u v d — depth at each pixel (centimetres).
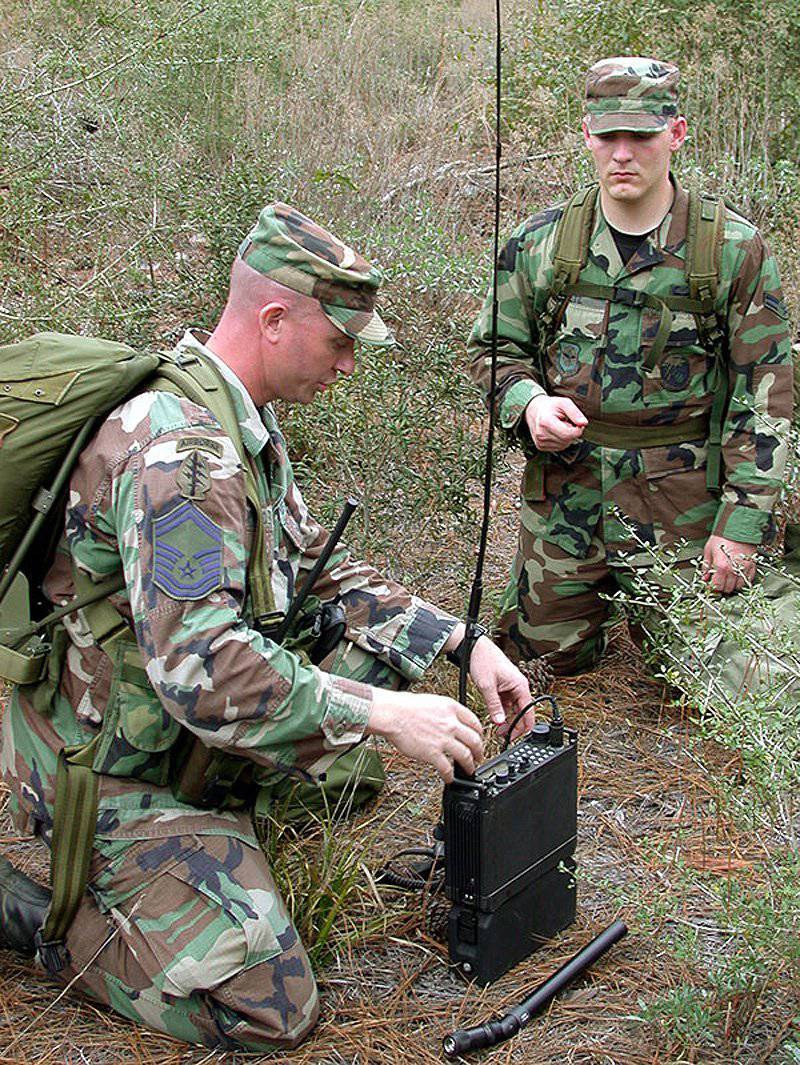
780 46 706
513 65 779
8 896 260
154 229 525
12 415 235
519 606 384
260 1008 237
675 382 351
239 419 249
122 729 242
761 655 306
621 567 365
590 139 338
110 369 237
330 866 274
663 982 258
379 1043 244
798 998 245
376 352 406
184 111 677
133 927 242
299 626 274
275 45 773
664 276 344
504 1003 253
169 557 229
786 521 421
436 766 243
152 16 680
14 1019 250
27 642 250
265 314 248
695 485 358
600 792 327
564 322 357
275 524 261
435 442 416
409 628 282
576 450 360
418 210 616
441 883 279
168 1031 244
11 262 522
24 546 242
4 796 317
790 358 349
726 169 633
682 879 267
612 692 376
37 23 731
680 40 722
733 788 275
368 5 898
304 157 670
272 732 232
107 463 236
